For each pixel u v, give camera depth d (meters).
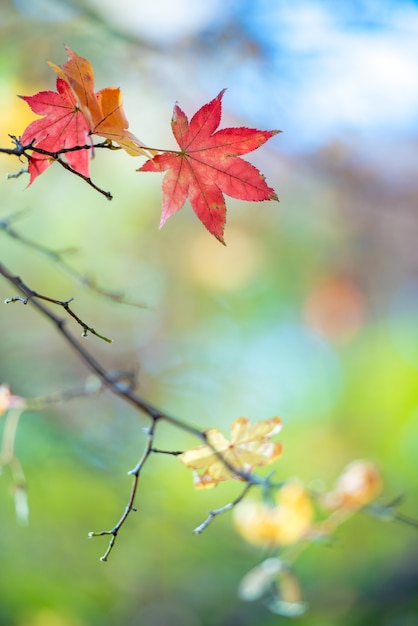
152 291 2.10
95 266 1.98
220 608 1.69
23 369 1.64
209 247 2.18
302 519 0.90
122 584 1.69
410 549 1.81
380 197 1.98
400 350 2.52
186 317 2.19
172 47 1.49
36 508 1.53
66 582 1.61
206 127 0.68
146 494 1.59
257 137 0.68
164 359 2.09
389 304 2.56
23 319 1.79
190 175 0.68
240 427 0.74
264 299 2.39
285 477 2.22
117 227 1.98
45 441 1.43
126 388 0.82
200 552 1.72
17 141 0.68
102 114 0.67
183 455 0.74
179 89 1.56
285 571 0.92
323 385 2.49
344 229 2.31
